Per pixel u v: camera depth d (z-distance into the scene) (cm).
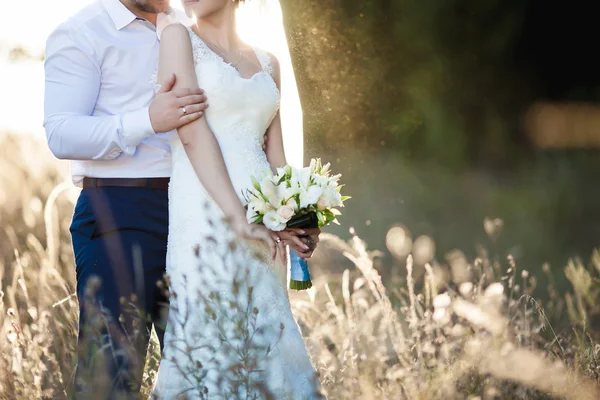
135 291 527
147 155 539
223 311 471
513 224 1365
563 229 1352
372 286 609
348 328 605
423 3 2091
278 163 556
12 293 607
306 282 538
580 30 2461
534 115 2370
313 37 888
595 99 2534
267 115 538
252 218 497
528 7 2372
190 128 508
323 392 526
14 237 766
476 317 571
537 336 590
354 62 1619
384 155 1778
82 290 532
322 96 969
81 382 475
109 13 542
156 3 540
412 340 594
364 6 1873
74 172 547
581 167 1923
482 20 2217
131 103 545
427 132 1967
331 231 1206
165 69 516
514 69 2336
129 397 486
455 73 2155
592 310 655
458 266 846
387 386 544
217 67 515
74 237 542
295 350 516
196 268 507
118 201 534
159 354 566
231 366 462
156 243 539
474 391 533
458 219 1416
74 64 530
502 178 1852
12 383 511
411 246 1109
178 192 518
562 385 544
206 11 528
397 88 1956
